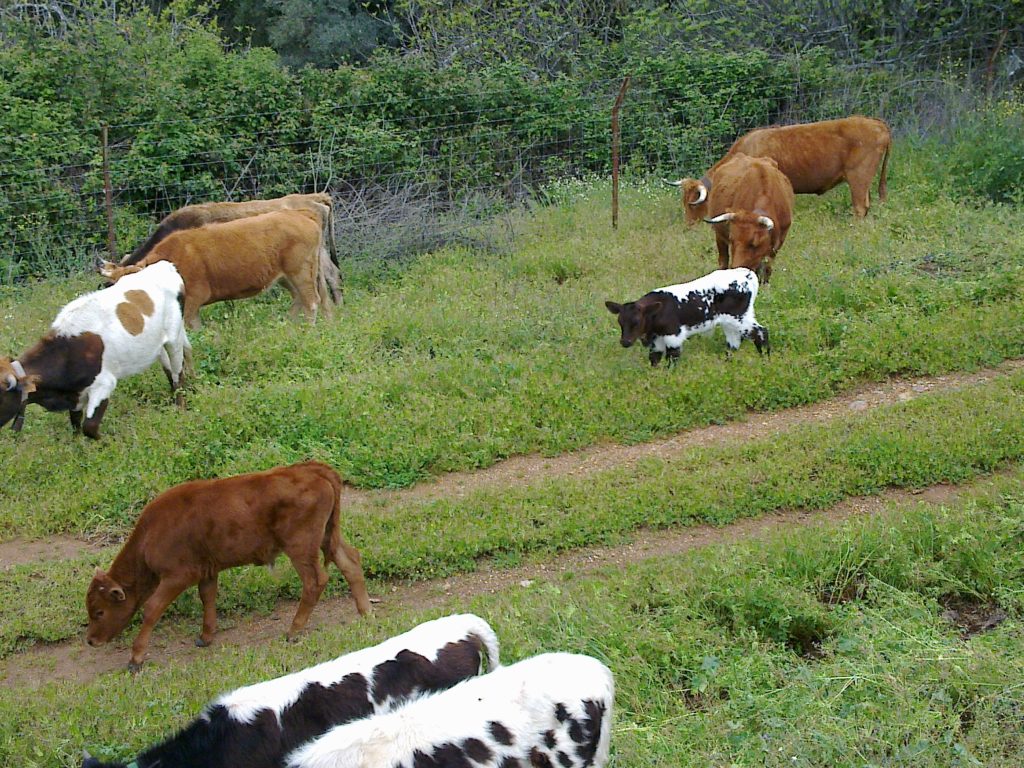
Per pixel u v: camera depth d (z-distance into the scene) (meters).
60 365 9.90
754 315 11.70
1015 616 6.82
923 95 19.25
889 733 5.61
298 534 7.30
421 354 11.77
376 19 25.70
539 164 19.05
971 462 8.91
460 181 18.42
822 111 19.61
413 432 10.00
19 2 21.80
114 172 16.38
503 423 10.13
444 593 7.91
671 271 13.84
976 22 21.77
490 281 13.88
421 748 4.52
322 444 9.87
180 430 10.17
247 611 7.91
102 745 5.93
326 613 7.80
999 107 17.69
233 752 4.94
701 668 6.35
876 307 11.95
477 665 5.62
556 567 8.08
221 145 17.16
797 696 5.99
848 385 10.69
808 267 13.30
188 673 6.89
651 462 9.37
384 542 8.34
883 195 15.56
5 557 8.67
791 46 22.02
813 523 8.28
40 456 9.97
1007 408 9.57
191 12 26.64
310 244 12.77
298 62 25.64
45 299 13.56
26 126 16.30
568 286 13.66
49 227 15.98
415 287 13.84
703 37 22.09
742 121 19.83
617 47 21.53
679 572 7.46
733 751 5.62
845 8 21.98
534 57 21.84
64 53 17.31
